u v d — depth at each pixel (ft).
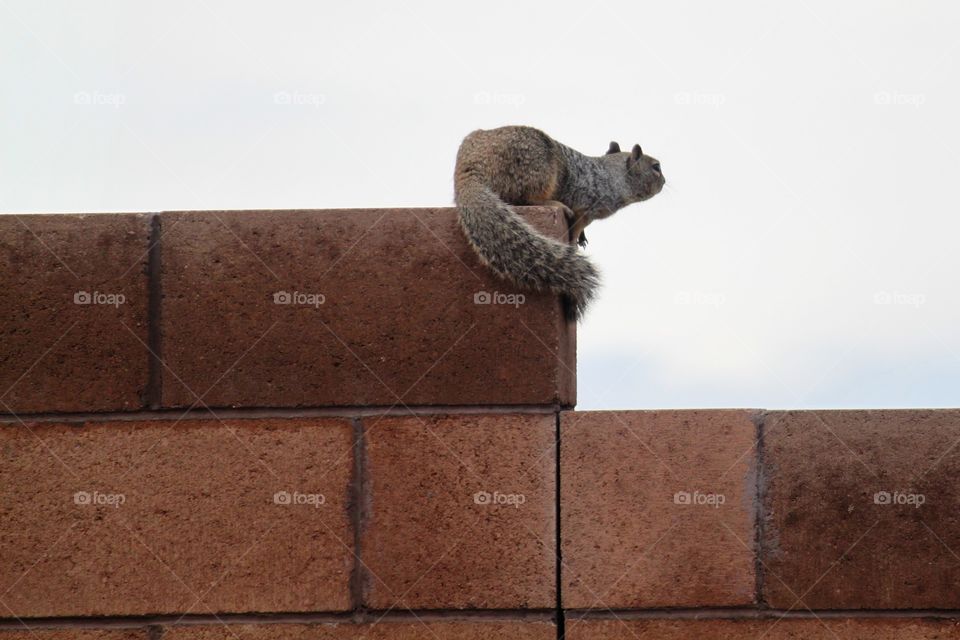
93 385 23.95
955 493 23.67
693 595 23.59
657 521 23.71
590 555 23.67
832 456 23.84
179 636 23.50
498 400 23.95
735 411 23.99
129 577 23.58
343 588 23.56
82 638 23.50
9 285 24.08
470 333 24.07
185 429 23.89
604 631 23.56
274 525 23.67
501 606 23.56
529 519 23.76
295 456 23.84
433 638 23.52
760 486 23.85
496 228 24.34
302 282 24.14
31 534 23.67
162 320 24.08
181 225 24.26
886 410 23.97
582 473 23.84
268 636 23.52
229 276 24.16
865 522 23.67
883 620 23.56
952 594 23.48
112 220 24.26
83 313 24.07
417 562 23.63
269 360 24.00
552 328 24.07
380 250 24.23
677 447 23.89
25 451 23.81
